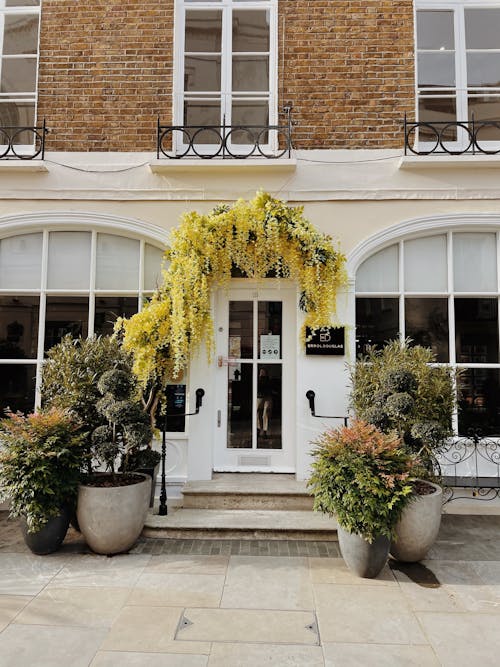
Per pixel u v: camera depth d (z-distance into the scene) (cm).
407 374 421
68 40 569
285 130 554
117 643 288
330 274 519
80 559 402
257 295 558
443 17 584
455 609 329
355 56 559
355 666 270
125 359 476
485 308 554
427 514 388
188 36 588
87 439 441
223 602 336
